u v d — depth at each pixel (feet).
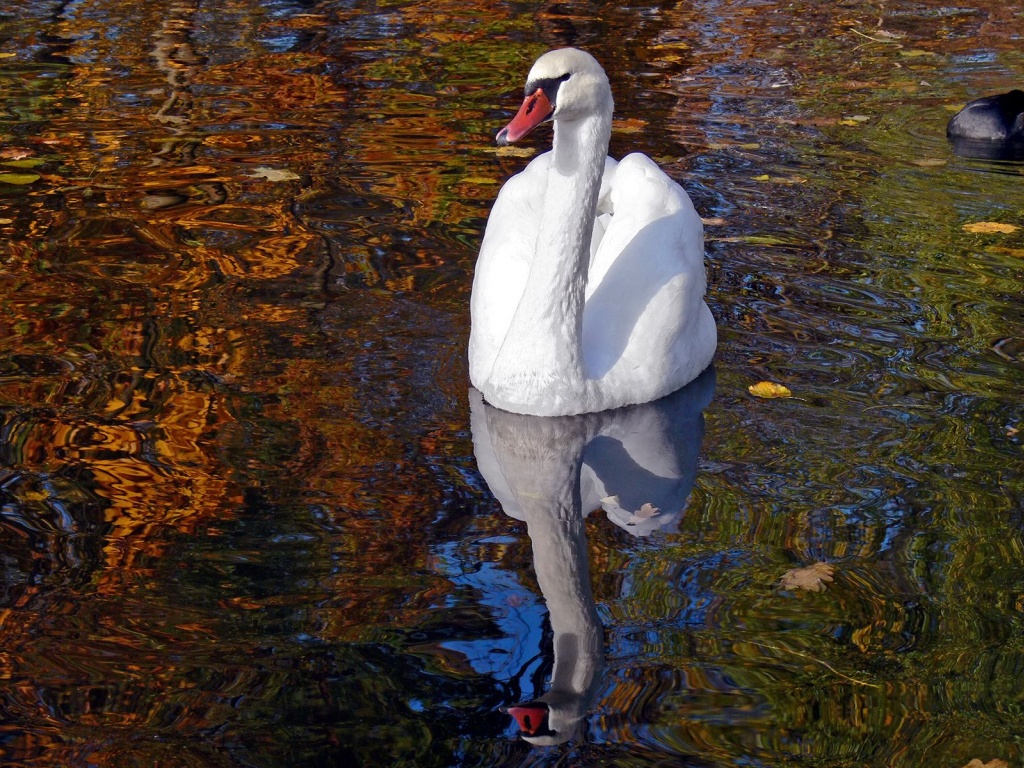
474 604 13.23
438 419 17.67
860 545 14.48
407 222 24.80
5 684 11.73
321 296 21.43
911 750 10.97
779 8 43.78
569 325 18.20
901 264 23.26
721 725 11.32
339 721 11.28
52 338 19.57
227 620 12.80
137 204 25.40
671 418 18.26
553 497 15.85
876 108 33.04
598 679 11.98
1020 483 15.81
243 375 18.60
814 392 18.67
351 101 32.40
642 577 13.87
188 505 15.02
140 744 10.95
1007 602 13.24
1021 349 19.83
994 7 44.16
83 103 31.63
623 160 21.30
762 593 13.50
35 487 15.33
